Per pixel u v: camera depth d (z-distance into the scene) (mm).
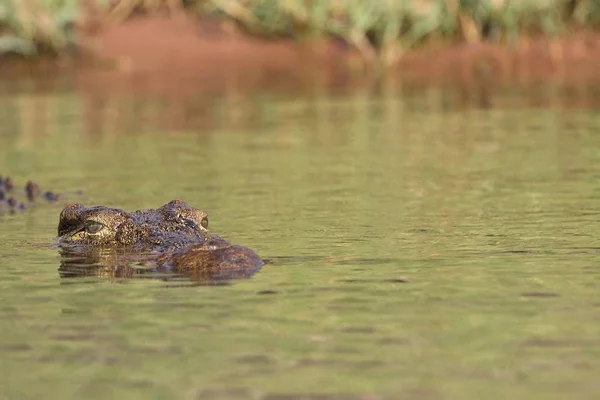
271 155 25547
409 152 25562
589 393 9523
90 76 39406
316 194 20453
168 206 17109
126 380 10102
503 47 41188
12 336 11484
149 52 41031
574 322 11531
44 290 13484
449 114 32000
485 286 13141
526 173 22344
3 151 26875
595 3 41562
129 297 13023
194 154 25938
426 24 40500
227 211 18844
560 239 15859
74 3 40562
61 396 9711
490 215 17984
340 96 36094
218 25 42094
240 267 14305
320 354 10727
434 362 10422
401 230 16844
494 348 10766
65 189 21828
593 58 40688
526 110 32438
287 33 41906
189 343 11148
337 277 13758
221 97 35750
